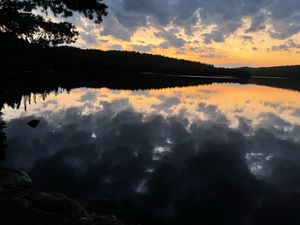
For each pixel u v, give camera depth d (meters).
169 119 21.67
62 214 4.39
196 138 15.51
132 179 9.34
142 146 13.50
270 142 15.13
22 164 10.36
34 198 4.70
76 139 14.41
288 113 27.25
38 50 17.91
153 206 7.52
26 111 23.08
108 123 19.12
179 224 6.71
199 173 10.14
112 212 5.76
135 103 31.83
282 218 7.18
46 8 12.45
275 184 9.34
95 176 9.47
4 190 5.07
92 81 71.56
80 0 11.59
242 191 8.73
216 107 30.53
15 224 3.91
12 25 13.41
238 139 15.64
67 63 92.00
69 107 26.69
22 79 56.25
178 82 91.44
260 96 46.38
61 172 9.70
